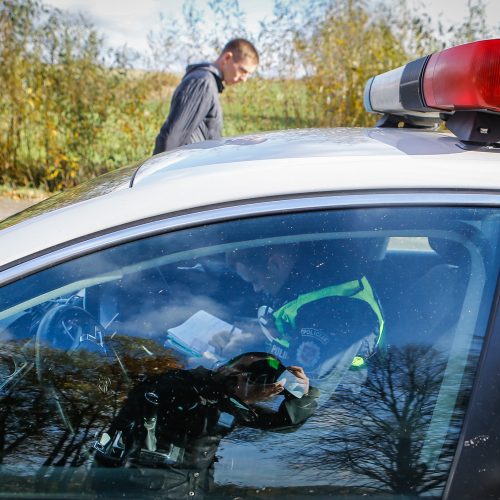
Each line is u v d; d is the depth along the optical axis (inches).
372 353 58.7
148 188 60.7
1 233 61.0
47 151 318.3
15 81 310.5
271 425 58.1
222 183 60.1
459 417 56.0
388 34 314.7
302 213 58.9
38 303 58.0
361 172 60.7
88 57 312.5
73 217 59.4
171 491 57.2
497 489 54.8
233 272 59.1
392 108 82.4
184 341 59.3
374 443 56.9
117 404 58.9
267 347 59.5
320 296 59.3
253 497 56.3
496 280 57.8
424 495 55.2
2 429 58.0
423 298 58.9
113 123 321.4
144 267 58.5
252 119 325.7
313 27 314.3
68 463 57.6
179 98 194.2
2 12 302.4
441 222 59.0
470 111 66.5
